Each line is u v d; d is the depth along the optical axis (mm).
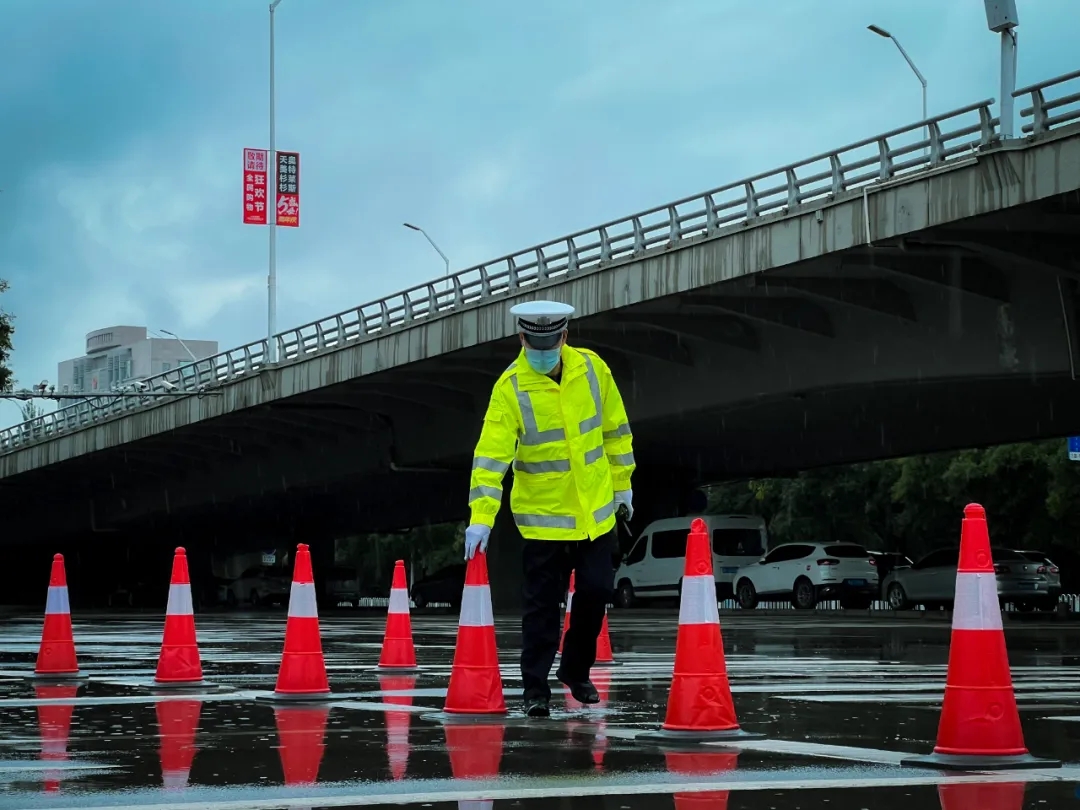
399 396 46844
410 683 11227
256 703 9297
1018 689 10570
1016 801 5246
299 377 48344
